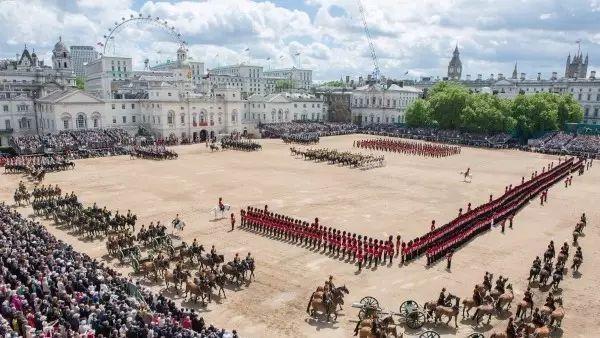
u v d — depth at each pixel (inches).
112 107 4862.2
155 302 1137.4
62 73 5910.4
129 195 2487.7
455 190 2711.6
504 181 2994.6
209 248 1702.8
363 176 3095.5
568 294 1360.7
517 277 1472.7
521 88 7751.0
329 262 1584.6
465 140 4987.7
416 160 3841.0
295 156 3959.2
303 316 1218.0
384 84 7111.2
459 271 1514.5
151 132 5034.5
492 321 1208.2
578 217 2166.6
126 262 1551.4
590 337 1127.0
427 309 1200.8
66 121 4458.7
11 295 1033.5
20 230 1539.1
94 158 3774.6
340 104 7165.4
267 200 2404.0
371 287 1387.8
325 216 2118.6
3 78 5369.1
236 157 3900.1
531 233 1918.1
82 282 1152.2
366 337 1027.3
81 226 1850.4
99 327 944.3
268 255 1644.9
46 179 2898.6
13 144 3973.9
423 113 5767.7
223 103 5467.5
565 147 4510.3
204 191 2596.0
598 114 6761.8
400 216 2142.0
